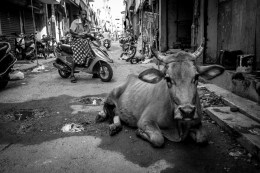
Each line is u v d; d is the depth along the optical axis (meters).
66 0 23.48
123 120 4.05
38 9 18.03
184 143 3.41
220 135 3.71
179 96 2.71
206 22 7.40
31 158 3.10
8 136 3.78
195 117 2.63
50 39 16.38
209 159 3.01
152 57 12.47
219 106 4.75
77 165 2.92
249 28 5.52
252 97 4.68
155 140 3.21
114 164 2.93
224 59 5.82
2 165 2.94
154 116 3.38
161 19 10.76
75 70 8.30
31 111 4.98
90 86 7.16
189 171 2.76
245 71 5.22
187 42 10.76
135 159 3.02
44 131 3.97
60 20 24.77
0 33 13.30
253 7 5.34
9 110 5.05
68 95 6.19
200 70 3.09
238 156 3.07
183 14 10.84
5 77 6.87
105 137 3.69
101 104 5.39
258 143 3.04
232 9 6.32
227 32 6.64
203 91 5.85
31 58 14.02
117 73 9.23
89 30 7.98
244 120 3.88
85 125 4.20
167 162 2.94
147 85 3.84
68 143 3.51
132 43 13.34
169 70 2.85
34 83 7.77
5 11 13.99
